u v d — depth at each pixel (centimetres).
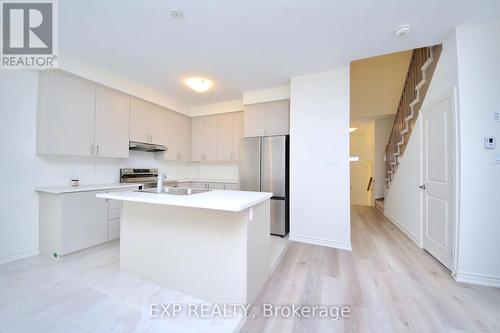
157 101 383
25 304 161
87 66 274
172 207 181
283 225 327
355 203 698
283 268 221
